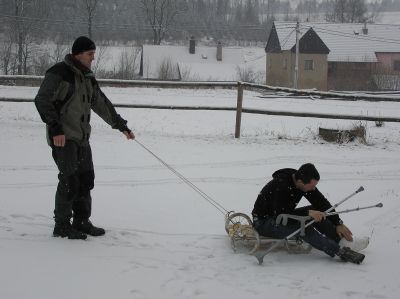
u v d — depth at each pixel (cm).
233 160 970
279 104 2311
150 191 757
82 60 505
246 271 470
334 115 1154
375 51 5622
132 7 8200
